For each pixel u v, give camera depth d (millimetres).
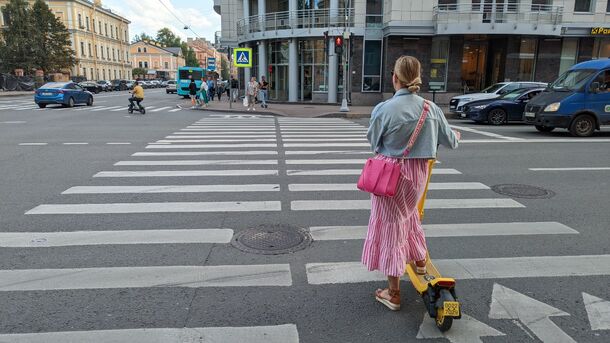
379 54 28453
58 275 3846
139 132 13695
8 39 48062
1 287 3623
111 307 3344
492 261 4211
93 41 69625
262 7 31312
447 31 25203
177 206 5840
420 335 3051
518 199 6336
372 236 3283
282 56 31109
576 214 5672
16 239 4641
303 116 21500
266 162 8875
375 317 3268
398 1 25766
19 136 12492
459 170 8320
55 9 62438
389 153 3100
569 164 8969
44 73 50906
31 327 3072
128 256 4250
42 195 6324
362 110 24047
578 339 2996
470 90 28125
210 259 4195
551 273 3971
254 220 5309
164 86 91125
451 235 4891
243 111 23578
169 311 3301
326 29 28125
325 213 5598
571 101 13086
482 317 3266
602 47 27438
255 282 3764
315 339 2988
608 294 3598
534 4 26062
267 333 3049
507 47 26500
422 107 3033
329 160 9141
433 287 3096
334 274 3920
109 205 5863
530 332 3080
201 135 13062
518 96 17125
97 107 26031
